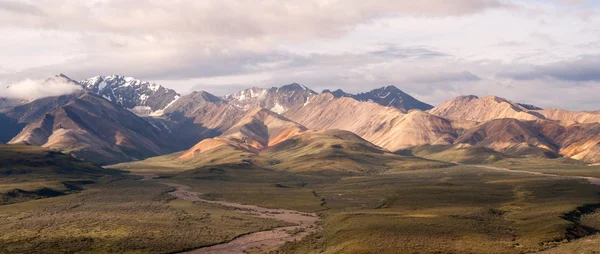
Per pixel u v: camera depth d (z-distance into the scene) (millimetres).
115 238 192750
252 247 187375
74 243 182250
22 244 178875
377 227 193125
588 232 190250
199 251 181750
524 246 163000
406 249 157750
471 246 161875
